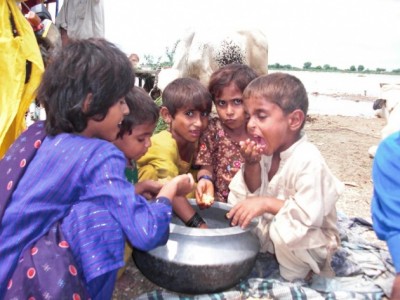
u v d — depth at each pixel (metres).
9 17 2.58
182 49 4.11
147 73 7.44
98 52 1.51
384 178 1.33
